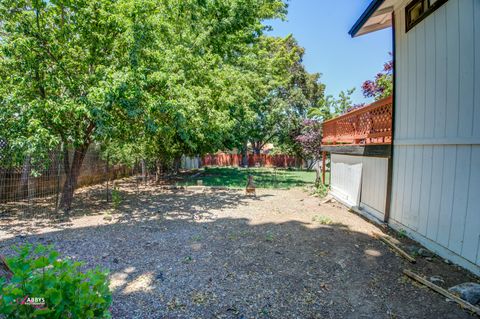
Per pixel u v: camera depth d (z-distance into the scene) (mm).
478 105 3332
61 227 5086
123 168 13312
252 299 2709
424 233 4281
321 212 6543
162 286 2938
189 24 10391
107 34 6277
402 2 5082
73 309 1300
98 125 5484
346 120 7617
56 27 6320
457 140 3656
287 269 3363
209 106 8516
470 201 3416
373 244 4262
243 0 13023
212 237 4582
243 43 14250
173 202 7723
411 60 4801
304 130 18453
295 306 2600
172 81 6605
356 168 6945
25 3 5715
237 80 10859
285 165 25203
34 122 4891
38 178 7648
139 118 6746
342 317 2439
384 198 5492
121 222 5512
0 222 5363
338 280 3098
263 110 17703
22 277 1337
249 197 8656
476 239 3301
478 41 3348
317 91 23641
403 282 3064
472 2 3449
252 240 4422
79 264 1536
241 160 27141
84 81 5871
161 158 11781
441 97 4016
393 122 5262
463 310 2533
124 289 2865
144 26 5996
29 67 5375
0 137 5418
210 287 2928
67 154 6602
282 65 18531
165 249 4016
